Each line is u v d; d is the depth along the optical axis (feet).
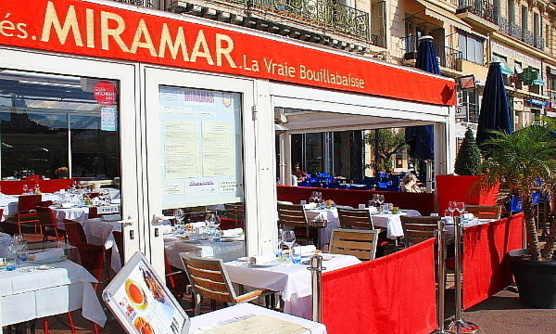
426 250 13.97
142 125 13.96
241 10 42.83
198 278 13.46
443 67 77.82
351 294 10.82
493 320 16.51
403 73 24.81
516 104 102.73
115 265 13.94
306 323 8.52
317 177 58.39
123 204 13.53
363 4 64.69
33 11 11.76
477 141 32.89
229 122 16.42
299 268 13.61
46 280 12.03
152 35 14.02
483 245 17.67
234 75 16.33
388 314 12.07
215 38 15.64
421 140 33.63
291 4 47.80
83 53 12.60
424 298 13.78
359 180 56.90
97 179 15.85
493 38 97.66
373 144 69.82
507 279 19.51
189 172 15.19
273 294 14.98
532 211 18.40
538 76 104.47
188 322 7.95
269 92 17.58
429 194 30.73
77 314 12.59
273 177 17.61
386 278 12.00
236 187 16.52
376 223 25.00
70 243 15.48
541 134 18.72
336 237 17.67
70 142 18.48
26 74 12.62
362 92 21.81
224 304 15.64
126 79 13.60
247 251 16.47
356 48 56.59
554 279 17.40
